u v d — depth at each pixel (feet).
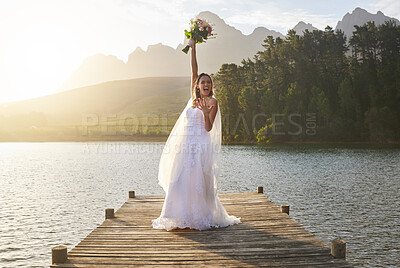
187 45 24.02
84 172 124.98
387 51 345.31
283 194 72.13
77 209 62.13
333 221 50.44
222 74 352.49
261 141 281.74
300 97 289.94
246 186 83.82
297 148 232.94
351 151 201.26
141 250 17.12
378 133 267.18
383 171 110.22
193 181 20.92
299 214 54.60
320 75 331.98
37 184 95.30
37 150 278.87
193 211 20.76
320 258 15.89
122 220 23.53
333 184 85.56
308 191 75.46
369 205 60.85
